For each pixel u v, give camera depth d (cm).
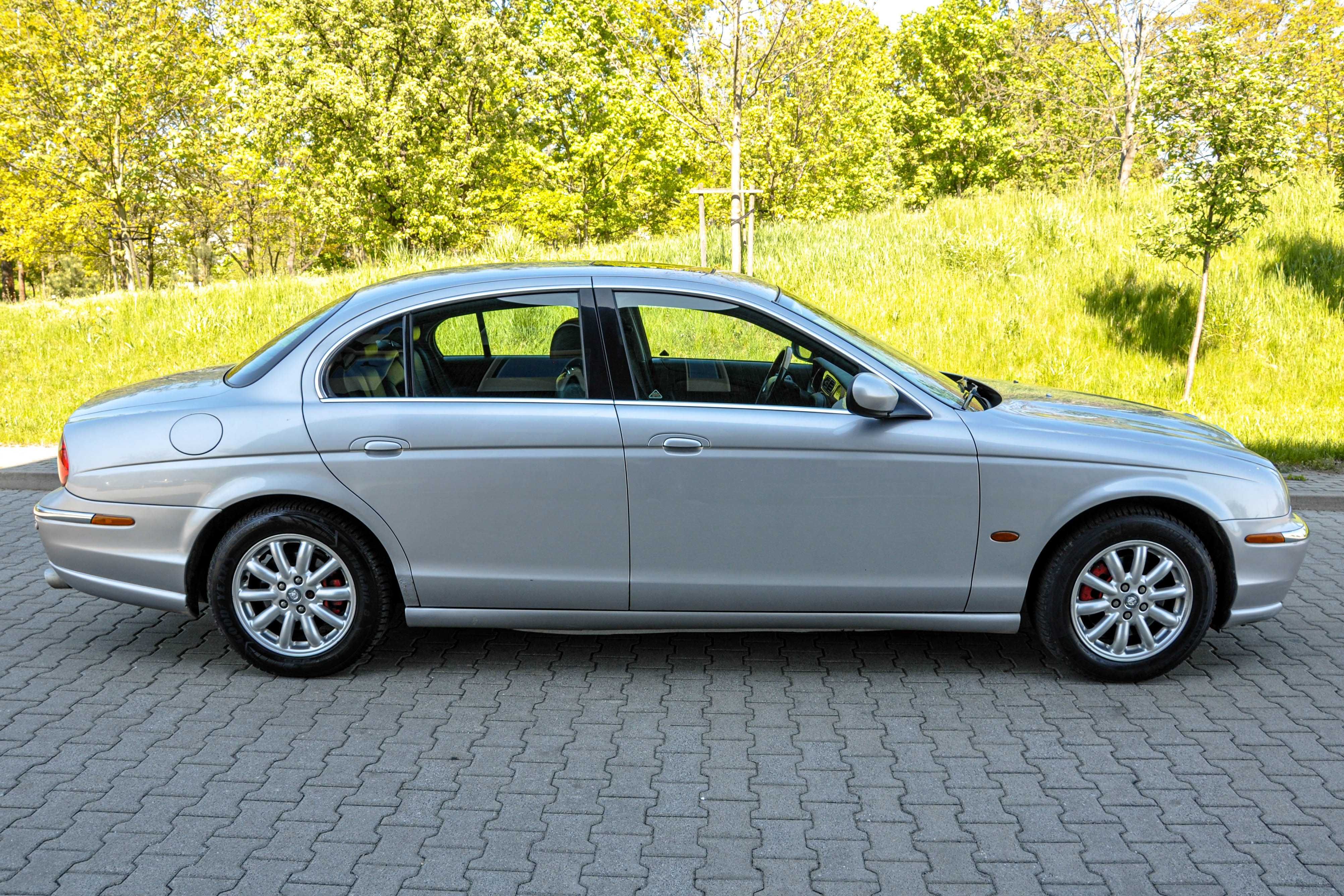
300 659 435
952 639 492
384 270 1647
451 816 325
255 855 301
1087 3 1928
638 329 424
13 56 3234
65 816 323
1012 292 1281
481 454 415
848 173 2483
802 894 283
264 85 3120
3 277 5222
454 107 3322
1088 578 429
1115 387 1099
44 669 453
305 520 422
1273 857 302
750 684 437
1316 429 948
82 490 434
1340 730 393
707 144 1546
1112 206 1519
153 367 1254
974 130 3244
